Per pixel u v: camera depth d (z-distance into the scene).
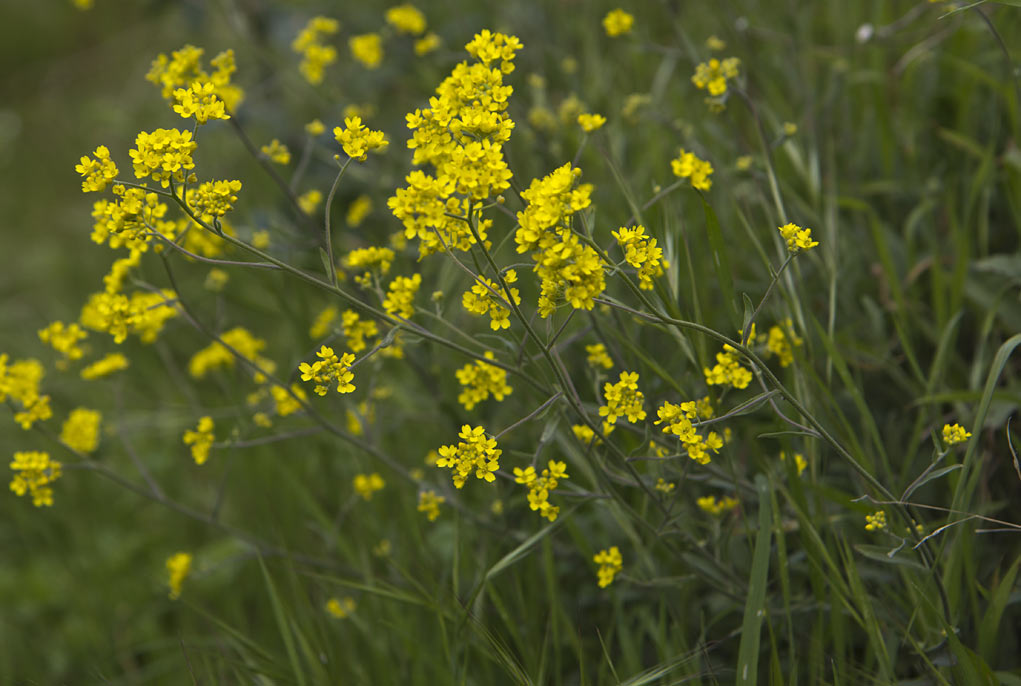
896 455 1.88
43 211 4.90
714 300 2.19
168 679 2.32
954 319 1.83
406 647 1.83
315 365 1.26
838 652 1.57
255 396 2.22
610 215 2.28
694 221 2.27
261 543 2.18
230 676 2.04
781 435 1.33
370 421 2.30
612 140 2.43
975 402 1.85
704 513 1.80
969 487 1.51
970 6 1.54
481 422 2.19
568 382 1.47
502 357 1.73
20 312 4.03
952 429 1.38
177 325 2.42
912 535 1.43
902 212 2.33
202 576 2.29
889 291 2.11
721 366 1.47
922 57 2.33
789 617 1.50
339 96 2.87
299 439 2.61
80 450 1.98
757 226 2.29
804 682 1.72
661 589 1.75
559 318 1.88
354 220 2.40
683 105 2.64
